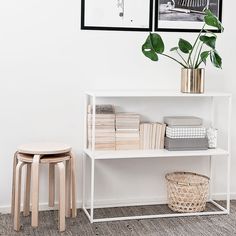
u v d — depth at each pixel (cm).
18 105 304
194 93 304
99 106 308
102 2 311
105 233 272
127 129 310
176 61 313
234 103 342
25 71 303
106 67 317
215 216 306
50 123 311
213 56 298
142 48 300
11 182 307
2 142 303
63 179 271
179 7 325
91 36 312
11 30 297
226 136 343
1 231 272
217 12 332
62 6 304
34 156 266
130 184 330
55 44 306
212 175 343
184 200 308
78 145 317
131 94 290
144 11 319
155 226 285
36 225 265
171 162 335
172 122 311
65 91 311
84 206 317
